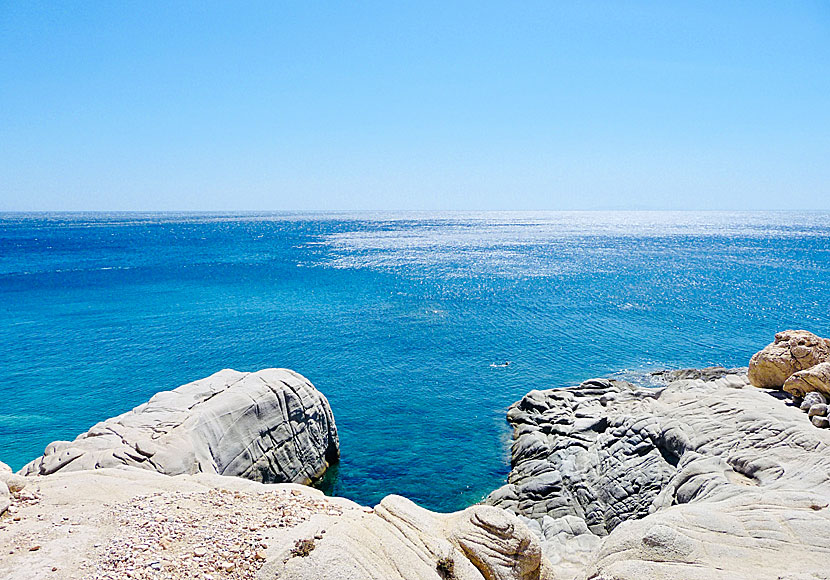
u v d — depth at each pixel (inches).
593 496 821.2
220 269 3627.0
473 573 407.8
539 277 3240.7
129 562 379.2
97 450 663.8
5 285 2952.8
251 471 800.9
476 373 1534.2
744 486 652.7
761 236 7047.2
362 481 951.0
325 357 1676.9
